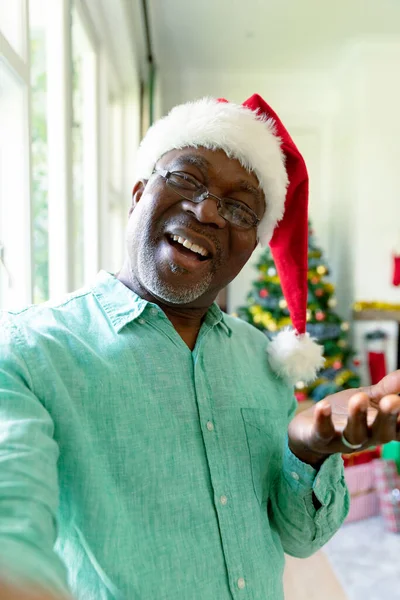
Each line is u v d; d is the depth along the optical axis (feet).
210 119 2.55
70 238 5.70
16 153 4.28
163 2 10.02
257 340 3.24
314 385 10.81
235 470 2.36
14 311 2.21
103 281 2.60
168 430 2.17
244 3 10.10
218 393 2.46
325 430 1.78
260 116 2.93
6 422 1.62
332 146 14.19
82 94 7.86
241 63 13.15
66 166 5.58
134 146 10.82
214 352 2.57
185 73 13.73
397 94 12.12
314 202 14.29
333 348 11.27
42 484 1.50
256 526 2.35
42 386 1.92
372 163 12.21
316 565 6.73
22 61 4.17
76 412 1.98
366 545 7.38
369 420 1.77
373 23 11.02
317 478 2.35
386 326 12.53
